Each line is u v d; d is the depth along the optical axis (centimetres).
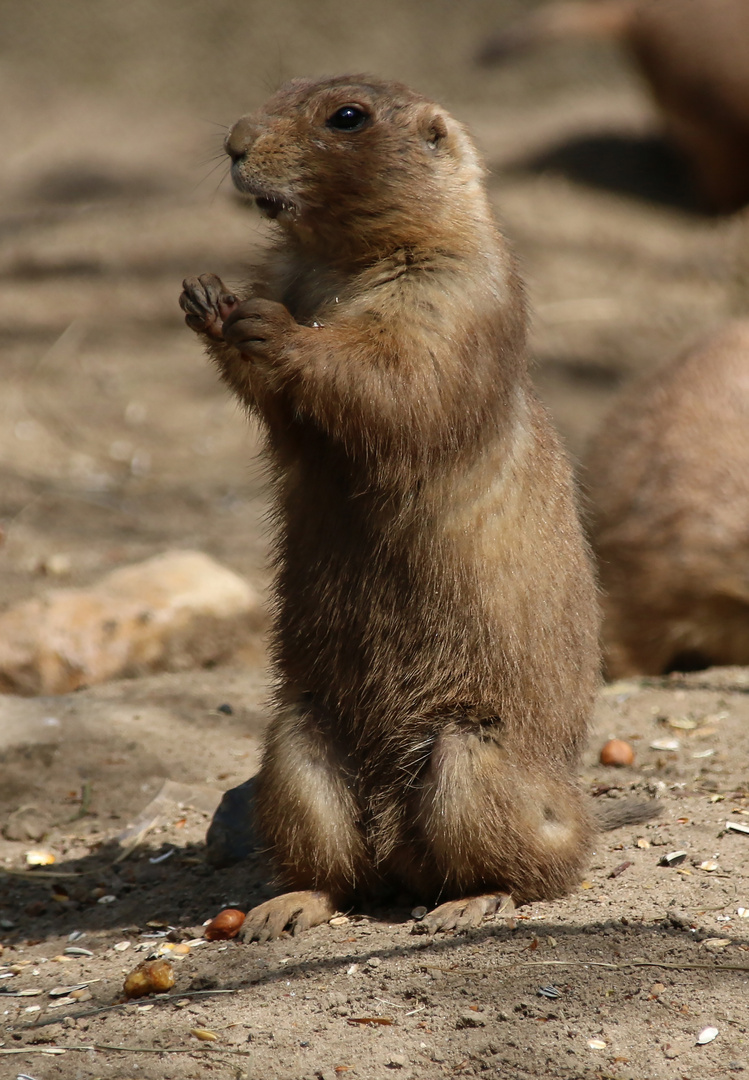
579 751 873
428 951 743
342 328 779
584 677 859
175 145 3800
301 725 839
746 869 826
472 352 785
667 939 729
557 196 3247
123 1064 644
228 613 1445
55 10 4481
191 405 2483
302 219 837
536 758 820
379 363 759
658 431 1565
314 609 841
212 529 1944
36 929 864
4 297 2914
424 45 4266
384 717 832
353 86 843
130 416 2428
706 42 2920
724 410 1547
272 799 825
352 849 825
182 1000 712
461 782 797
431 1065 629
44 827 1030
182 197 3378
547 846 806
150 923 855
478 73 4119
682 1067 615
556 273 2894
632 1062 621
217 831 944
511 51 3102
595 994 677
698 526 1486
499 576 811
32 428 2345
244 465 2248
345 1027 664
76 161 3722
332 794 826
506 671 815
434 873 827
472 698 819
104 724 1180
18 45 4397
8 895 921
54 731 1161
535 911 794
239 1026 673
